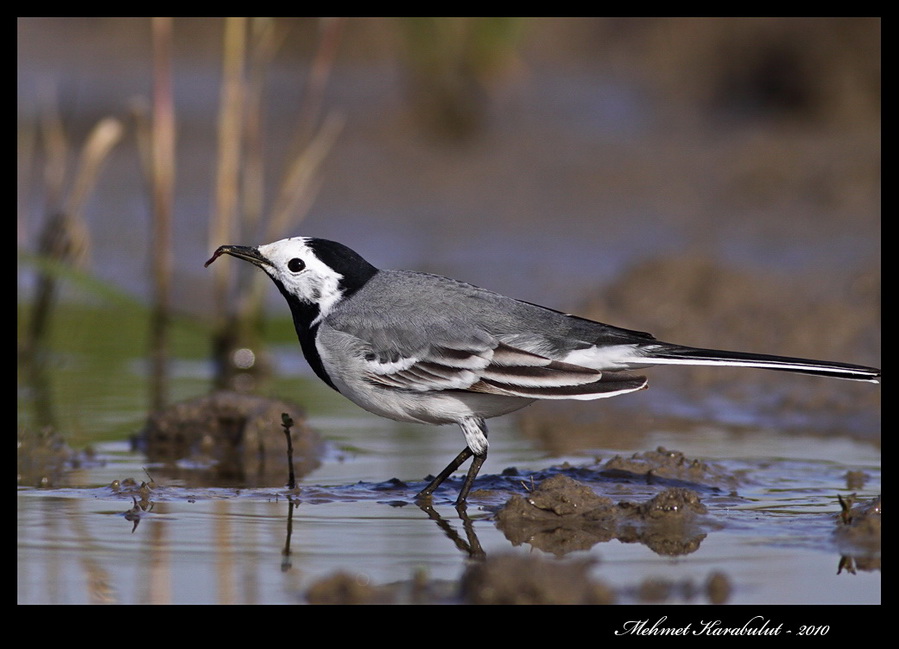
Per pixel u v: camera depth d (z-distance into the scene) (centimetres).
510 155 2525
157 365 1564
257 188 1611
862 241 1938
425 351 952
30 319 1599
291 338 1698
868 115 2581
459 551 837
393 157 2503
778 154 2388
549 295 1722
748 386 1411
